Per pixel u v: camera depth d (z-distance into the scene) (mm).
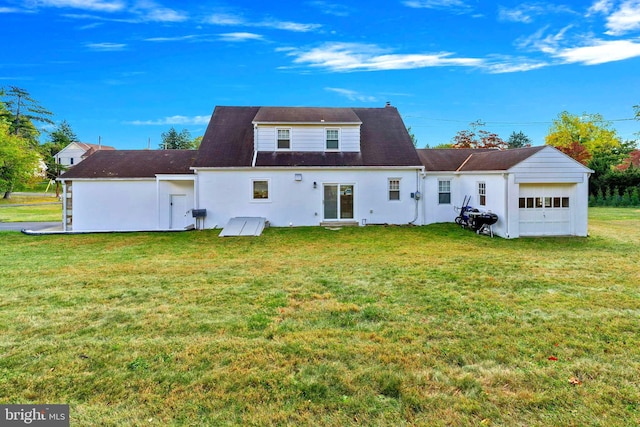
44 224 17859
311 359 3561
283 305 5203
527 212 12781
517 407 2785
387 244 11086
